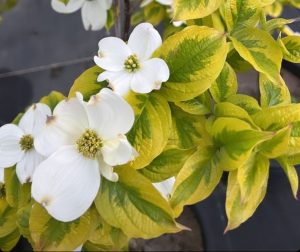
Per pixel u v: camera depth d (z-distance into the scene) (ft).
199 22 1.08
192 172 0.89
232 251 1.69
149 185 0.84
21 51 2.81
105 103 0.82
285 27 1.28
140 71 0.91
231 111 0.93
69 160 0.84
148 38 0.93
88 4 1.32
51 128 0.85
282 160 0.92
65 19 2.91
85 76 0.96
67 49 2.81
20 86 2.65
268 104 1.02
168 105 0.91
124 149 0.80
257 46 0.98
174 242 1.75
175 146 0.92
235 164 0.86
